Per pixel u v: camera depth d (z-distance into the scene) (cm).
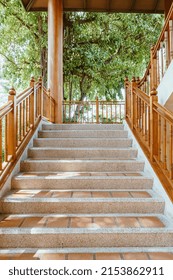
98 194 305
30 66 962
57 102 634
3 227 246
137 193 309
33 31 961
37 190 321
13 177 327
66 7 732
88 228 244
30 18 935
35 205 284
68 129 494
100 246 241
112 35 956
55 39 638
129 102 498
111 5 722
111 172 364
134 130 441
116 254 228
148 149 367
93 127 495
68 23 951
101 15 943
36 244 240
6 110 311
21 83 1026
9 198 285
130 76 999
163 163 320
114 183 329
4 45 1012
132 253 230
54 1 643
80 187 328
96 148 408
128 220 265
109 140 432
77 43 959
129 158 396
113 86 1029
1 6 934
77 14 955
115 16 952
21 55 1014
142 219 268
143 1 700
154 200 286
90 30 973
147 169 355
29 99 429
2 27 991
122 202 286
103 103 759
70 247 240
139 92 416
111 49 984
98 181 328
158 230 243
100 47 970
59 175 343
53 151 403
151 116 346
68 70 958
